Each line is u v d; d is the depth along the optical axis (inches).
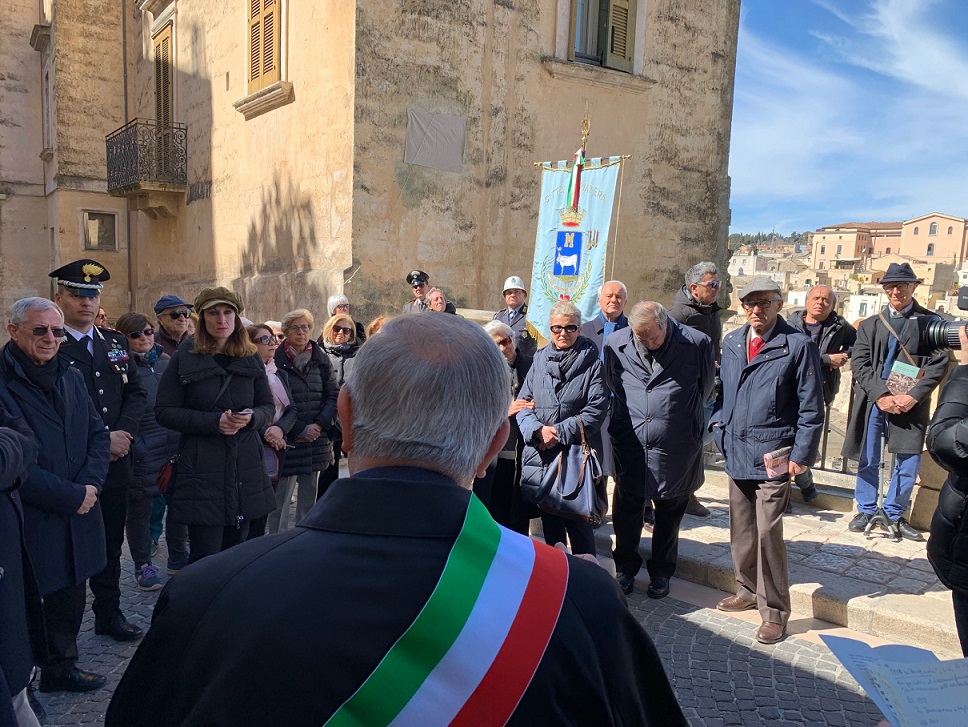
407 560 37.5
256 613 36.1
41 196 704.4
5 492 100.5
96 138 634.2
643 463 176.1
